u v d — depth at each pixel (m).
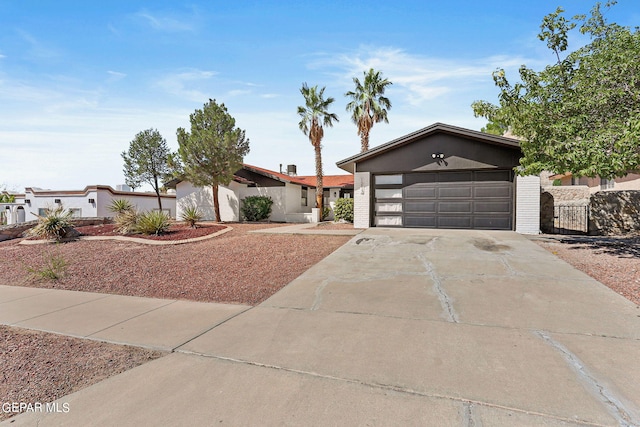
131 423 2.23
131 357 3.32
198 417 2.27
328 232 11.35
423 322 3.99
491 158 11.33
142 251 9.67
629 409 2.22
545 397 2.38
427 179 12.46
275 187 21.34
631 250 7.73
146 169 24.09
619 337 3.41
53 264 7.74
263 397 2.50
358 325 3.96
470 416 2.19
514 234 10.23
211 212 22.03
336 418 2.21
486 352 3.14
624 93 6.62
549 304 4.44
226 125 17.94
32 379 2.93
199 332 3.93
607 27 7.37
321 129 20.97
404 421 2.15
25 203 23.92
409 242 9.04
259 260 7.98
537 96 7.71
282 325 4.06
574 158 6.34
